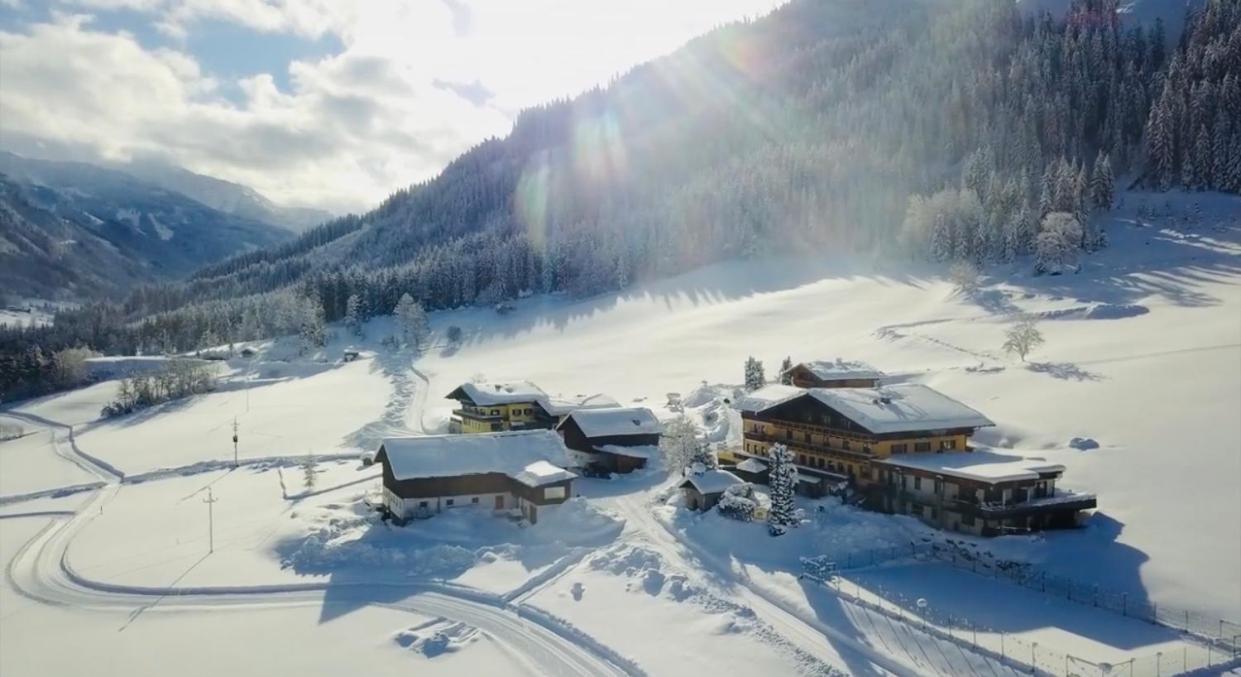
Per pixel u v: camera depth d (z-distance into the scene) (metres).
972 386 82.56
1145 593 42.34
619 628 42.06
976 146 194.88
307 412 113.88
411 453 64.12
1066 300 115.88
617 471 76.56
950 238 158.75
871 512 58.41
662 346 134.25
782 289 162.38
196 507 73.12
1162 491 53.41
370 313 198.88
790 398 67.69
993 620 40.12
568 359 134.88
